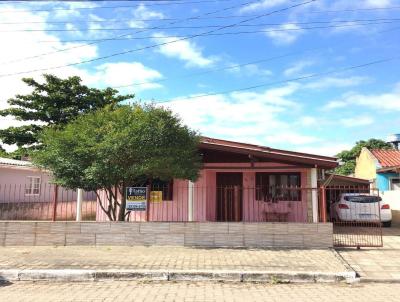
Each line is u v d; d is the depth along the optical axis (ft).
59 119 80.07
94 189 36.35
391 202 73.87
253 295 22.70
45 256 31.55
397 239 41.09
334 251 33.96
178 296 22.38
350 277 26.43
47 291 23.68
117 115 35.22
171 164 35.42
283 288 24.59
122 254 32.42
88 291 23.63
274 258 31.07
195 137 38.29
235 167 48.01
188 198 47.83
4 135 78.48
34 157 36.14
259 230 35.76
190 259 30.63
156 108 36.68
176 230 36.06
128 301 21.29
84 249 34.53
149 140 34.22
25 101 80.48
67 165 34.35
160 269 27.40
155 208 49.03
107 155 33.37
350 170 121.39
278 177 49.73
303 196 48.21
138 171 34.19
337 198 58.59
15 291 23.71
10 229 36.29
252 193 50.16
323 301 21.34
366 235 43.88
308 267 28.22
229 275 26.53
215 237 35.86
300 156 45.50
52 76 82.12
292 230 35.55
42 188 74.79
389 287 24.99
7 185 68.95
